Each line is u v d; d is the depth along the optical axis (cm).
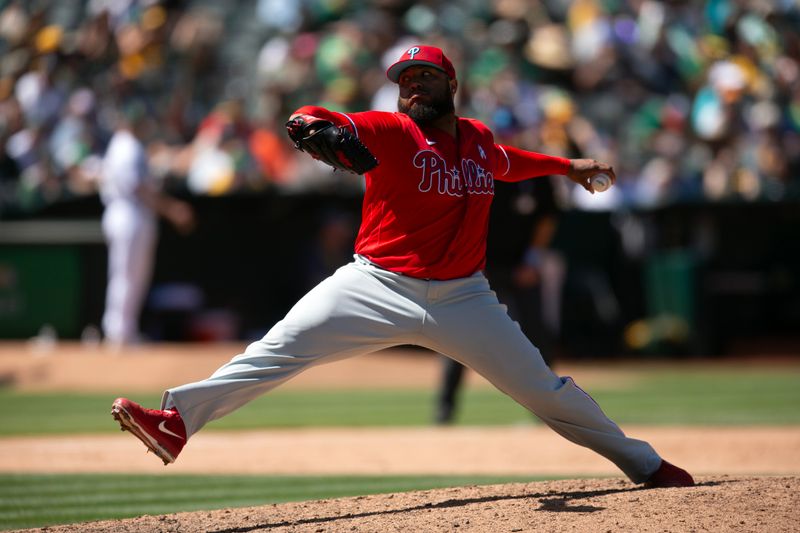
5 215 4509
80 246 4469
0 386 3975
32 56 5172
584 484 1554
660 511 1278
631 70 5881
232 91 5709
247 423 3178
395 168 1338
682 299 4844
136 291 4181
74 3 5972
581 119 5181
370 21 5569
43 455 2462
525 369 1399
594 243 4750
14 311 4497
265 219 4559
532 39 5841
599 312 4772
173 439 1298
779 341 5047
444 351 1402
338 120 1301
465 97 4309
